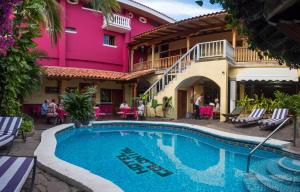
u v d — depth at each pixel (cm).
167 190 695
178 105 2228
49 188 548
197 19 2062
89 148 1211
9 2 353
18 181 399
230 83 2048
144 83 2752
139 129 1822
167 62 2470
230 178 793
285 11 270
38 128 1481
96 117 2020
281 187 658
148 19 3116
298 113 1156
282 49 413
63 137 1426
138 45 2792
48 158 730
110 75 2505
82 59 2612
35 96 2281
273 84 2100
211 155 1104
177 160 1013
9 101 1062
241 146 1161
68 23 2547
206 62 2023
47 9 1226
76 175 588
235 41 2106
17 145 955
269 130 1415
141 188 708
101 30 2731
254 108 1828
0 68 1000
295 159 869
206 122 1856
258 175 771
